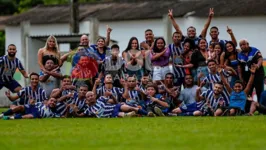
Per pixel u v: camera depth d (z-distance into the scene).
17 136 18.56
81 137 18.08
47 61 28.08
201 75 28.03
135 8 60.53
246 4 53.97
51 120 24.47
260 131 19.12
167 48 28.66
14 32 64.75
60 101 26.52
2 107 37.53
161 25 57.78
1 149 15.98
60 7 66.06
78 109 26.55
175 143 16.55
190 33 28.66
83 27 60.34
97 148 15.88
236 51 28.14
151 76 28.73
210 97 26.84
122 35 59.72
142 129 20.02
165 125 21.33
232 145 16.08
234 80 27.95
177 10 56.38
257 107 27.02
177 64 28.44
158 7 59.25
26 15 65.25
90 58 28.12
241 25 53.25
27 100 27.16
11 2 82.62
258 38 53.00
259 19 52.88
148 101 27.03
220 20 53.75
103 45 28.50
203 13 53.84
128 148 15.79
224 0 55.97
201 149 15.48
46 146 16.34
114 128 20.50
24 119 25.28
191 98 27.69
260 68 28.09
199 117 25.28
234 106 26.58
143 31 58.75
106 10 61.69
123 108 26.17
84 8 63.78
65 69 34.84
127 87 26.91
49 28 62.97
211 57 27.95
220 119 23.83
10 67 28.89
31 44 43.06
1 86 29.08
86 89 26.64
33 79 27.09
